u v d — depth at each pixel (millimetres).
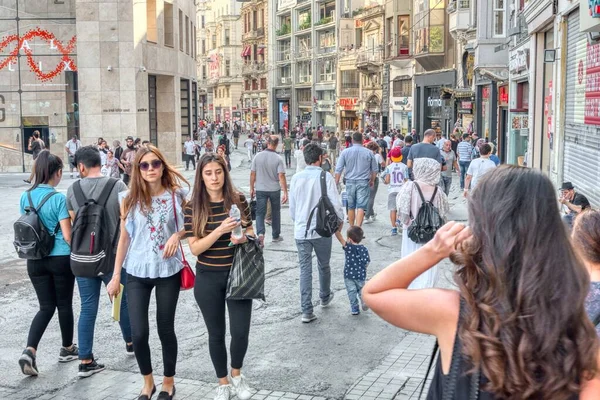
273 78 82750
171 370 5945
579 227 3691
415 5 42938
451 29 34531
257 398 5969
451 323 2215
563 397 2047
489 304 2105
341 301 9078
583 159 14711
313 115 71812
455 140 27844
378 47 55188
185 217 5766
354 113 62469
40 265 6594
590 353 2074
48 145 31516
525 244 2092
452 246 2270
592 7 12203
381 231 14359
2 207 18547
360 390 6109
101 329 8070
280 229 14055
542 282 2061
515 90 25422
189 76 37562
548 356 2051
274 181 13094
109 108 29734
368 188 13586
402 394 5992
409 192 7531
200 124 68000
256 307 8859
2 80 31094
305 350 7227
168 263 5836
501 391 2080
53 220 6508
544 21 18188
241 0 41375
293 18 76688
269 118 84062
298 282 10133
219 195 5742
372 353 7102
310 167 8219
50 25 30844
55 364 6949
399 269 2346
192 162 35812
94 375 6617
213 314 5832
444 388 2191
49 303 6711
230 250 5805
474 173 13859
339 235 8516
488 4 28016
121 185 6434
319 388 6180
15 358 7152
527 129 24359
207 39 107000
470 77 34812
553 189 2168
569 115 16203
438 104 40812
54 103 31406
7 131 31250
